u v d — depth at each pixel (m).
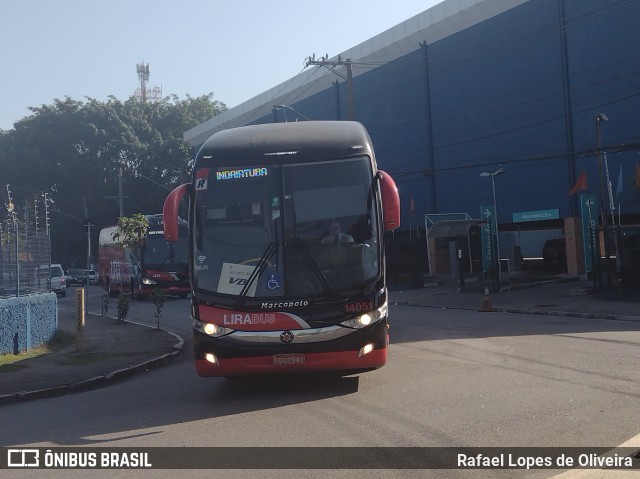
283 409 8.69
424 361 11.83
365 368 9.16
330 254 8.99
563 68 31.50
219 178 9.32
